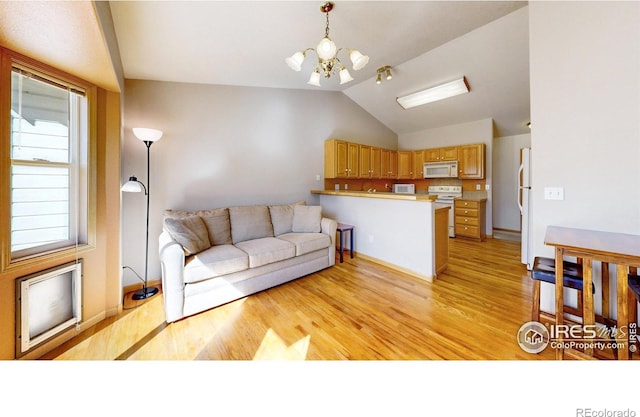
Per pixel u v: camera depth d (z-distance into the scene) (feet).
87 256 6.70
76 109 6.59
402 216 10.59
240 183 11.66
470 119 17.08
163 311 7.55
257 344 5.99
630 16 5.54
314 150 14.58
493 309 7.52
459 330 6.47
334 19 7.50
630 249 4.62
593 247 4.78
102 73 6.18
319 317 7.16
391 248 11.10
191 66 8.93
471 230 16.66
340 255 12.29
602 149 5.99
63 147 6.37
